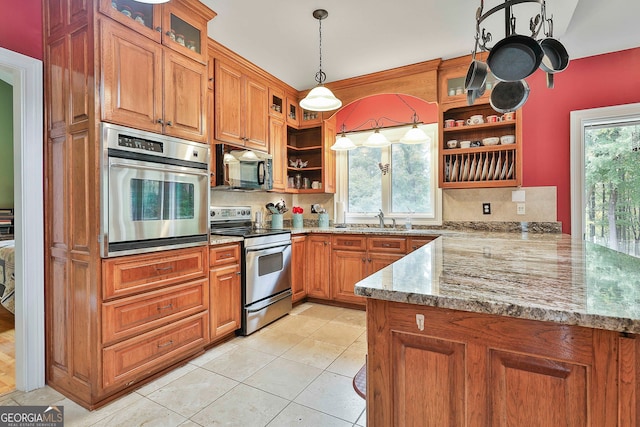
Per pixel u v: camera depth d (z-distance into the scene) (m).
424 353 0.95
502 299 0.85
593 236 3.06
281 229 3.60
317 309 3.55
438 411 0.94
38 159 2.00
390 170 4.12
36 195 2.00
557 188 3.12
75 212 1.88
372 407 1.01
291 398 1.90
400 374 0.98
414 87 3.38
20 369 1.97
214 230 3.23
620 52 2.92
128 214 1.89
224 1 2.29
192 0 2.26
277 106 3.89
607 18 2.45
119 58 1.88
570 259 1.47
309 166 4.44
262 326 2.97
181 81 2.25
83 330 1.83
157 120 2.08
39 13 2.02
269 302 3.06
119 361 1.86
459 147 3.39
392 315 0.99
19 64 1.92
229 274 2.66
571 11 2.29
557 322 0.78
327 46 2.94
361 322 3.14
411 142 3.42
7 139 4.67
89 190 1.80
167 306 2.13
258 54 3.10
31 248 1.98
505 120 3.07
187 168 2.25
